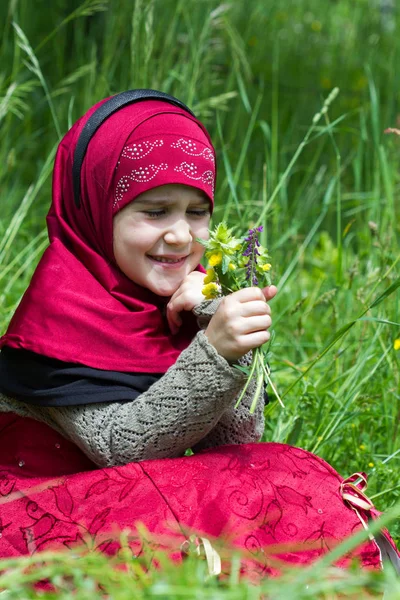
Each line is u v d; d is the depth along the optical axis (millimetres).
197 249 2600
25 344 2449
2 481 2463
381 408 3502
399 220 4555
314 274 4953
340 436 3334
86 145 2619
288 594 1657
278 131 6625
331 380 3551
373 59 7902
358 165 4805
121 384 2428
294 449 2463
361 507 2365
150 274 2551
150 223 2520
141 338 2504
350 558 2258
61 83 4602
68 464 2521
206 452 2400
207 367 2273
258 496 2295
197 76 4559
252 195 5094
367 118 6621
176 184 2518
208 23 4633
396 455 3242
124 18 5434
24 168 5672
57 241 2650
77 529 2262
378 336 3482
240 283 2377
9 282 4004
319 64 8086
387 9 9391
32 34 6254
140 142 2521
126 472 2311
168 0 5348
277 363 3574
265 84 7359
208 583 1878
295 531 2277
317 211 5301
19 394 2457
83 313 2486
